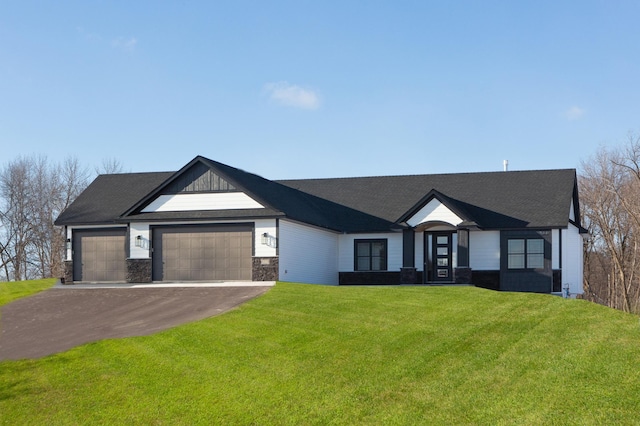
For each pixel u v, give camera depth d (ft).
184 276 96.89
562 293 104.58
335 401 44.60
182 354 54.08
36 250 178.19
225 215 94.53
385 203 119.44
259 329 60.85
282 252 94.12
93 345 57.41
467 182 121.39
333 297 75.31
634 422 39.45
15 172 173.99
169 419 42.93
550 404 42.52
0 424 43.16
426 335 58.49
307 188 129.08
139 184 118.73
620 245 178.40
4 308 79.56
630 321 60.95
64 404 45.60
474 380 47.44
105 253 104.94
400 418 41.88
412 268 108.47
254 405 44.32
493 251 106.83
